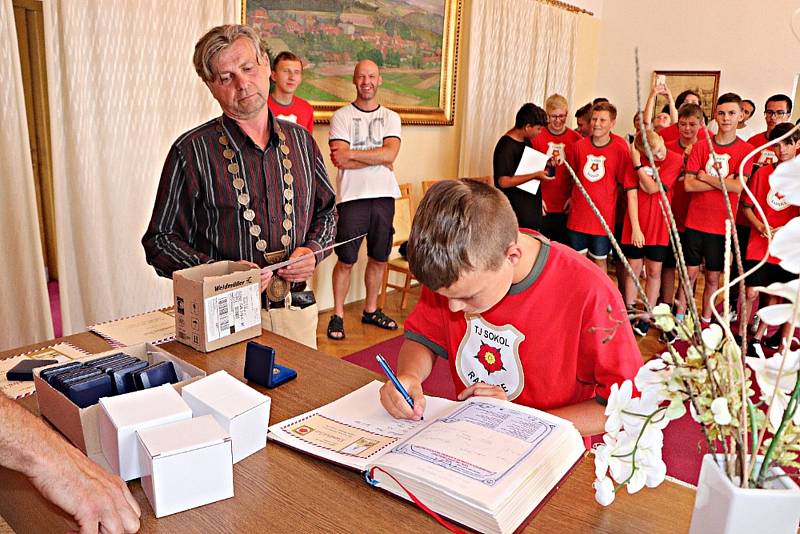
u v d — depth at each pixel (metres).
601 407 1.23
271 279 1.97
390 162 3.89
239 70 1.90
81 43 3.03
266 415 1.15
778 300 3.68
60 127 3.06
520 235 1.32
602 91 7.13
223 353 1.56
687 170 4.05
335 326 4.02
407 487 0.99
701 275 5.94
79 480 0.91
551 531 0.93
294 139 2.13
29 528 1.00
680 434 2.81
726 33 6.27
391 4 4.57
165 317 1.81
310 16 4.11
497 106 5.54
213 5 3.49
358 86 3.85
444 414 1.19
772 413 0.72
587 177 4.32
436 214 1.07
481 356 1.38
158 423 1.04
